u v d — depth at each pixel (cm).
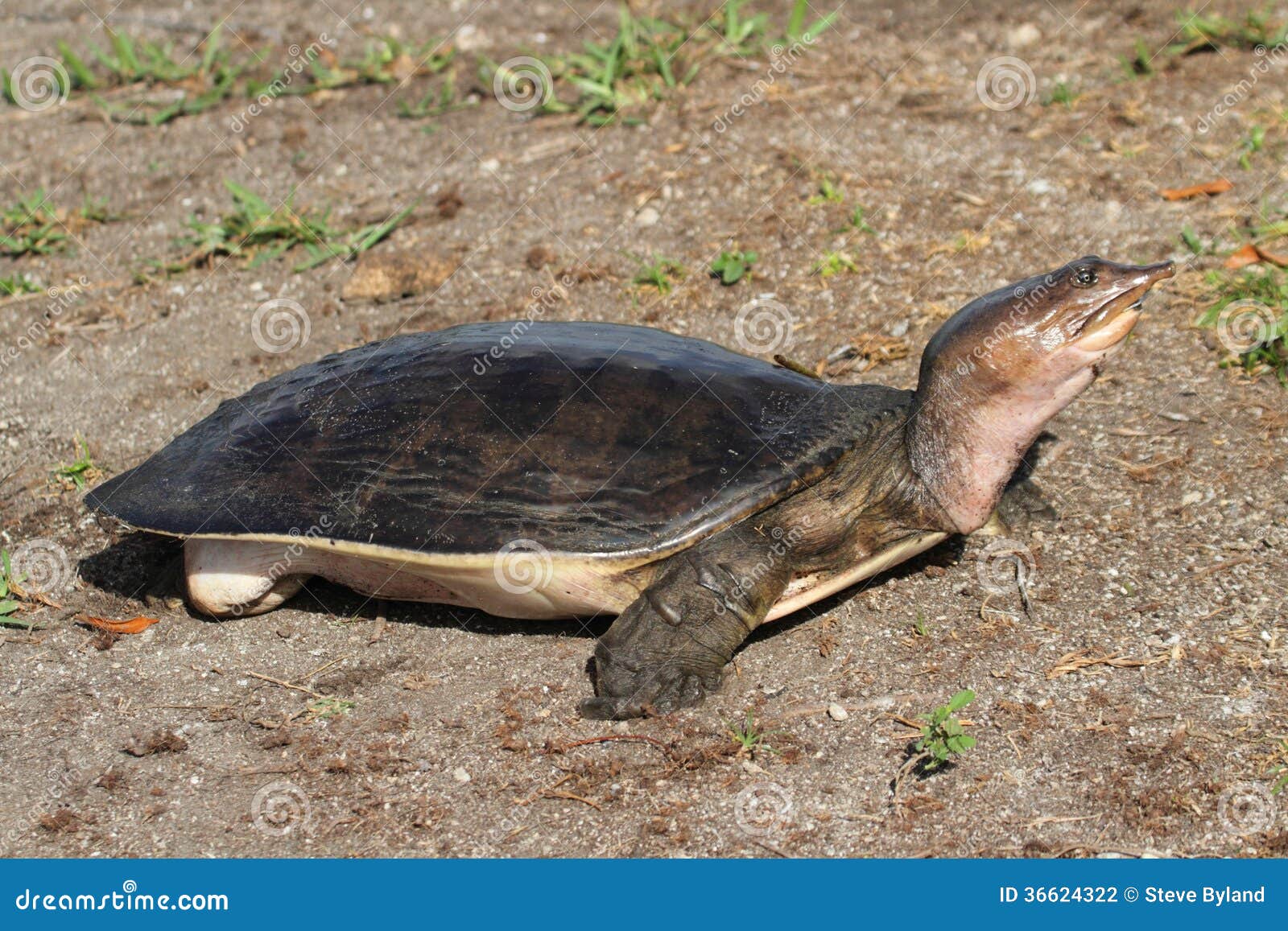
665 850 127
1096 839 126
